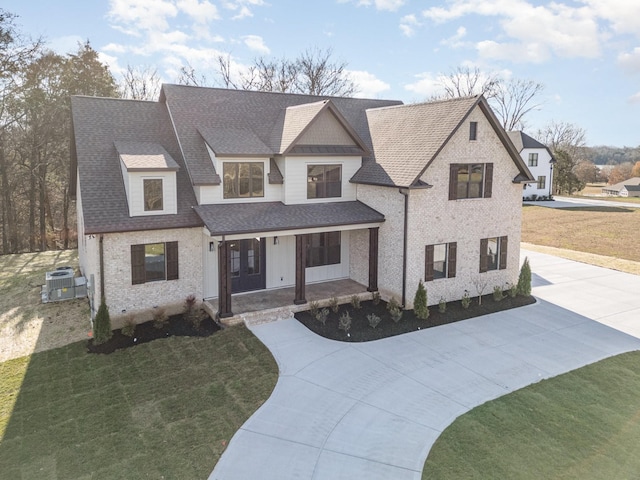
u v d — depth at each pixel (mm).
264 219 16391
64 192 33344
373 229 18016
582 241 32062
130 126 18453
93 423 10148
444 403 10977
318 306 16953
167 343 14094
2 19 28203
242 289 17969
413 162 17172
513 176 19422
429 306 17797
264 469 8672
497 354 13734
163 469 8656
